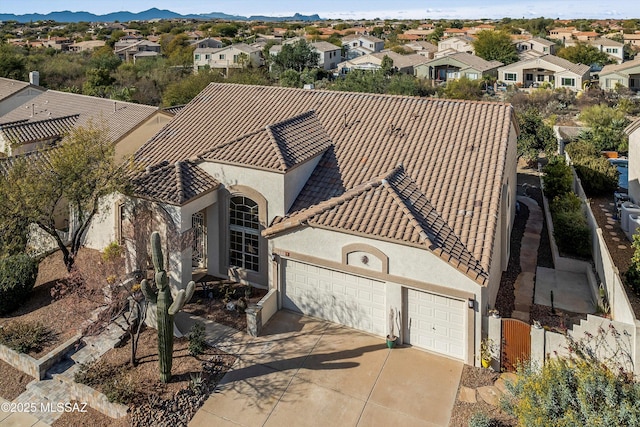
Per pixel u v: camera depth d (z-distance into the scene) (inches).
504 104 971.9
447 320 700.0
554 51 4803.2
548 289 873.5
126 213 879.7
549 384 509.4
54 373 691.4
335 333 765.9
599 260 858.1
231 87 1221.1
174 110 1512.1
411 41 6378.0
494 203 759.1
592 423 449.4
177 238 824.9
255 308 761.6
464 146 887.1
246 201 874.8
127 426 586.9
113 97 2787.9
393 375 671.1
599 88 3021.7
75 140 887.1
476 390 639.8
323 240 760.3
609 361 605.9
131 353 699.4
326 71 4158.5
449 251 677.3
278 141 884.0
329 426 589.9
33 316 803.4
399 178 822.5
